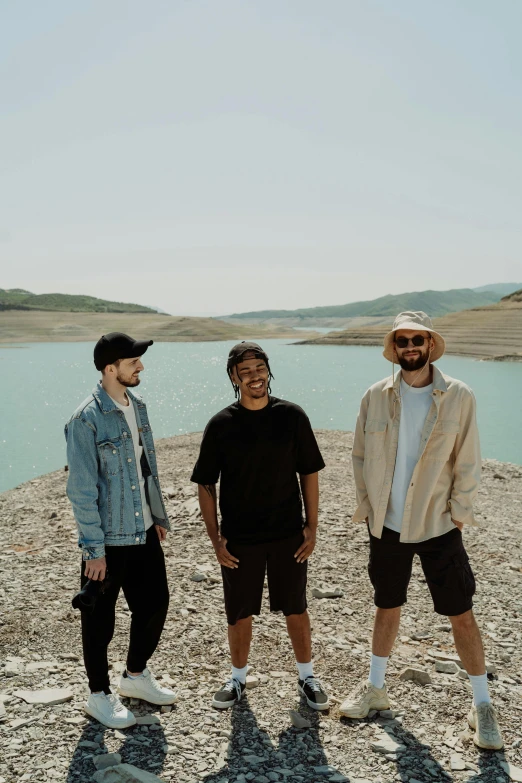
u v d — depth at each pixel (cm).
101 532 293
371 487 308
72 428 294
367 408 320
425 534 298
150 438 323
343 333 11612
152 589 316
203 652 383
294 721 303
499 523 727
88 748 278
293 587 320
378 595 313
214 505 322
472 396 296
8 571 546
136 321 16162
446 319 9600
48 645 389
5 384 4334
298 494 325
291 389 3716
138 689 319
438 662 370
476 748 283
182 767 266
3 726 293
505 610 464
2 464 1700
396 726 301
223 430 306
